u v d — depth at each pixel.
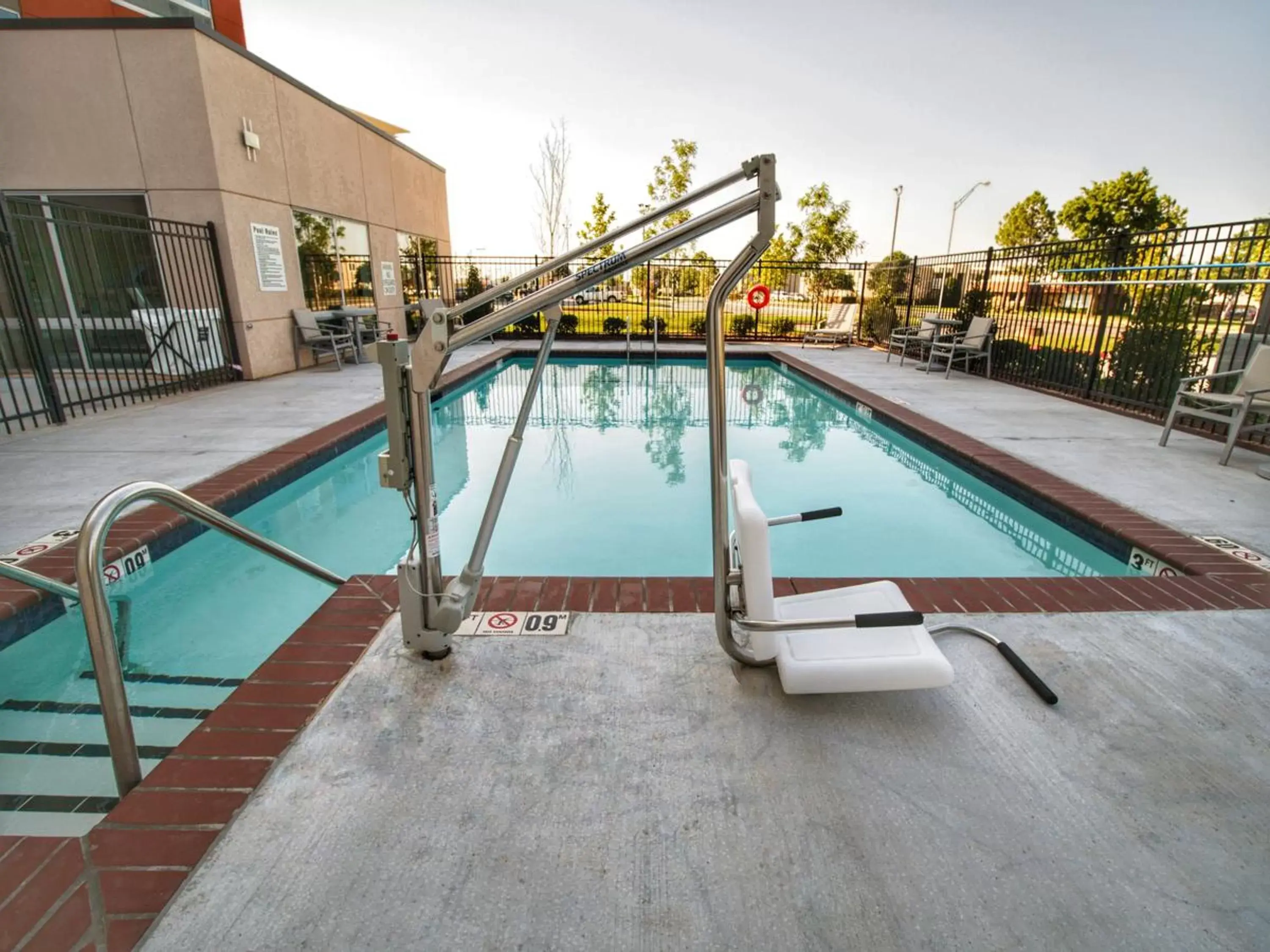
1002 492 4.38
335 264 9.84
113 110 6.87
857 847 1.35
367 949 1.12
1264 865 1.32
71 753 2.12
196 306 7.41
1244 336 5.43
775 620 1.67
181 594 3.36
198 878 1.25
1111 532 3.33
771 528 4.34
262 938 1.13
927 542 4.12
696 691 1.87
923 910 1.21
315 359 9.19
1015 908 1.22
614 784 1.52
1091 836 1.39
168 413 5.94
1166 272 5.97
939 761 1.61
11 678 2.46
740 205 1.52
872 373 9.35
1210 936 1.17
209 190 7.19
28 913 1.17
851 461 5.89
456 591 1.95
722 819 1.42
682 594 2.47
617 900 1.22
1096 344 6.92
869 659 1.71
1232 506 3.66
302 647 2.08
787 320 14.29
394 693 1.85
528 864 1.30
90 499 3.57
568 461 5.99
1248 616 2.36
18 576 2.06
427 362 1.67
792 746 1.65
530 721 1.74
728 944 1.14
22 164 6.97
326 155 9.47
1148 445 5.11
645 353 12.06
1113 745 1.67
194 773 1.53
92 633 1.41
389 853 1.32
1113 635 2.22
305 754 1.60
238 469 4.15
